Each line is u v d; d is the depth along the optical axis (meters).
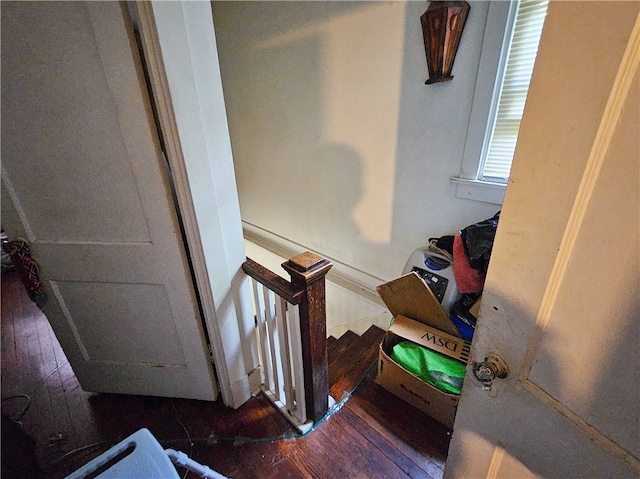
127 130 0.93
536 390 0.51
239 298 1.32
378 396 1.55
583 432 0.46
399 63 1.56
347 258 2.32
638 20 0.29
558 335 0.45
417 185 1.73
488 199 1.46
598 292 0.39
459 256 1.39
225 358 1.36
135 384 1.54
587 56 0.33
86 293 1.29
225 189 1.11
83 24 0.81
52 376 1.76
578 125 0.36
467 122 1.44
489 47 1.27
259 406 1.53
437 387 1.35
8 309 2.41
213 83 0.96
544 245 0.43
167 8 0.79
